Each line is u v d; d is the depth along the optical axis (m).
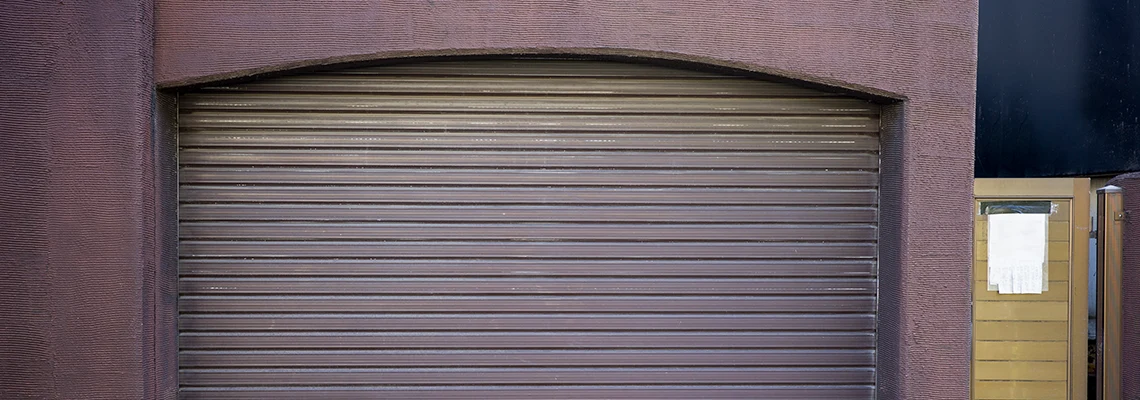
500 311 4.18
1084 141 5.95
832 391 4.27
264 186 4.10
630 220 4.18
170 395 4.01
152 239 3.83
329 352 4.13
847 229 4.25
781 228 4.23
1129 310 4.48
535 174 4.15
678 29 3.86
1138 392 4.41
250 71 3.82
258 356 4.12
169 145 3.98
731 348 4.25
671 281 4.21
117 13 3.69
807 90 4.19
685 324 4.22
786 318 4.25
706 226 4.21
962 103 3.96
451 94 4.12
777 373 4.26
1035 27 6.20
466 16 3.82
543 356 4.19
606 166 4.17
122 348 3.74
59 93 3.69
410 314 4.15
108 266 3.72
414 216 4.13
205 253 4.10
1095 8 5.87
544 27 3.83
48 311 3.72
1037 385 4.36
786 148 4.21
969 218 3.98
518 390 4.19
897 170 4.03
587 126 4.16
